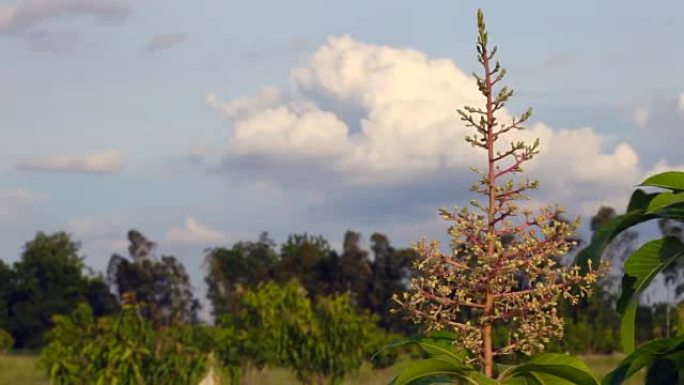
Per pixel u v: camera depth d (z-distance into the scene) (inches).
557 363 121.1
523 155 126.4
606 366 992.9
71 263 3061.0
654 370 134.1
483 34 127.5
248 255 2874.0
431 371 122.3
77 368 716.0
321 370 902.4
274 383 1024.2
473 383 121.3
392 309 129.2
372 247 2556.6
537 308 124.6
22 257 3026.6
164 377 713.0
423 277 127.9
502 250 123.7
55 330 736.3
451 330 131.0
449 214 127.3
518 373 124.1
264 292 952.3
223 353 880.3
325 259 2571.4
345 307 925.2
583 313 1216.8
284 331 906.7
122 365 699.4
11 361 1598.2
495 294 126.0
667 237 138.2
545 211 125.8
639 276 140.3
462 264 126.8
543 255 124.3
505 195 126.4
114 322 725.9
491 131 127.2
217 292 2790.4
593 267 130.0
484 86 127.3
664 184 130.6
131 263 3004.4
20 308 2960.1
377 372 952.3
